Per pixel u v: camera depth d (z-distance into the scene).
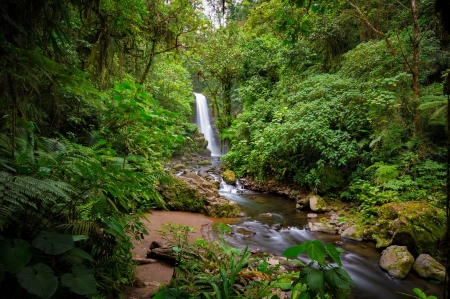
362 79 8.86
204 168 14.62
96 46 5.25
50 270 1.56
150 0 6.61
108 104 3.79
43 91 3.51
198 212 7.42
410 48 7.99
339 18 10.80
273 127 10.28
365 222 6.23
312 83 10.57
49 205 2.12
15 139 2.18
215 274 2.65
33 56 1.85
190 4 7.31
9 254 1.48
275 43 14.12
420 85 7.65
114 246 2.64
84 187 2.24
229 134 14.34
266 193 10.19
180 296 1.82
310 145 8.54
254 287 2.24
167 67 14.59
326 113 8.50
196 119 22.11
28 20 2.25
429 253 4.83
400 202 5.79
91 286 1.65
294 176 9.48
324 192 8.38
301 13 6.57
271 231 6.26
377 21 10.20
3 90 2.06
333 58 11.67
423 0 8.21
